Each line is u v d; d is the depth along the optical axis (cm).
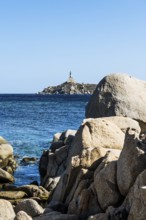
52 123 6212
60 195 1473
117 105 2419
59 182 1562
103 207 1234
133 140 1223
